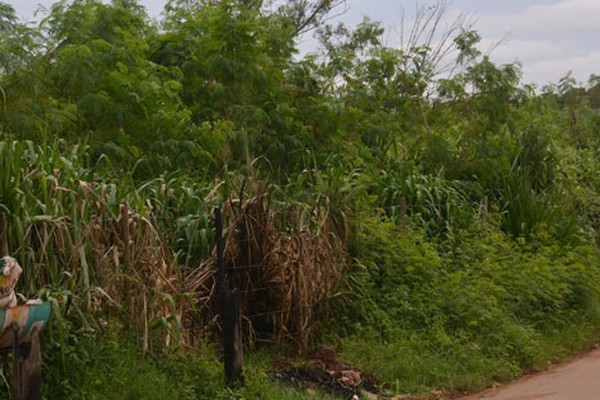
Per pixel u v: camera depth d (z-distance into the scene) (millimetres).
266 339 10078
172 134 12219
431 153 16203
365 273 11281
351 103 15438
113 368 7828
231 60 13461
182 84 13727
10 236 7863
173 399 7879
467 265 12773
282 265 9961
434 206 14211
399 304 11383
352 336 10586
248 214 9984
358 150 14500
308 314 10062
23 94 10867
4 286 6738
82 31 11984
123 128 12078
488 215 14969
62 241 8016
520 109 17969
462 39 17203
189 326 9203
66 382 7457
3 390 7332
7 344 6465
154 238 8867
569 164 20141
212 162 12680
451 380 10102
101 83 11961
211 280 9781
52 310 7621
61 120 10992
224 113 13633
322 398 8680
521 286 13055
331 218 11156
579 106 26375
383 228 11977
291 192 12203
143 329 8359
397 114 16359
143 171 11844
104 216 8586
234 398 8039
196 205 10320
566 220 16438
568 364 11859
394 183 14281
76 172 9039
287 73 14516
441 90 17047
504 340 11438
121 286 8469
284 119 13836
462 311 11594
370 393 9500
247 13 13844
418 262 11930
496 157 16344
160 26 14727
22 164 8305
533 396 9555
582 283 14289
